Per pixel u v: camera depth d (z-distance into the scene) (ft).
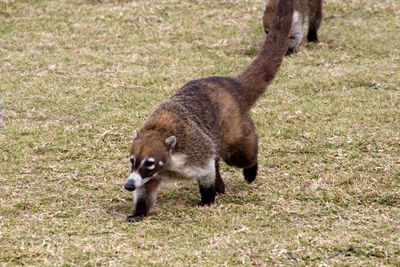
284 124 29.14
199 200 22.12
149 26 44.11
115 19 44.78
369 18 46.32
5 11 45.29
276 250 16.85
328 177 23.29
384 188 22.29
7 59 37.63
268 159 25.40
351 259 16.44
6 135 27.43
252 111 30.81
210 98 20.75
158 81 35.04
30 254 16.42
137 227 19.01
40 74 35.50
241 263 16.10
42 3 46.80
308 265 16.07
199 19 45.29
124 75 35.73
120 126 28.84
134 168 18.66
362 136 26.99
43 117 29.81
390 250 16.89
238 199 22.04
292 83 34.81
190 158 19.57
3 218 19.39
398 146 25.93
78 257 16.39
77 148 26.43
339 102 31.78
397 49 40.27
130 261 16.16
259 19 45.50
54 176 23.58
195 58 38.96
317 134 27.68
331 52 40.47
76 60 38.14
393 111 29.94
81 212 20.30
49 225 18.79
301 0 39.55
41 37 41.88
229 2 48.21
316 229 18.85
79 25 43.55
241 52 40.29
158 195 22.65
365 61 38.42
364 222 19.39
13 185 22.58
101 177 23.66
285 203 21.24
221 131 20.77
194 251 16.87
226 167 25.40
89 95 32.89
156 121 19.60
